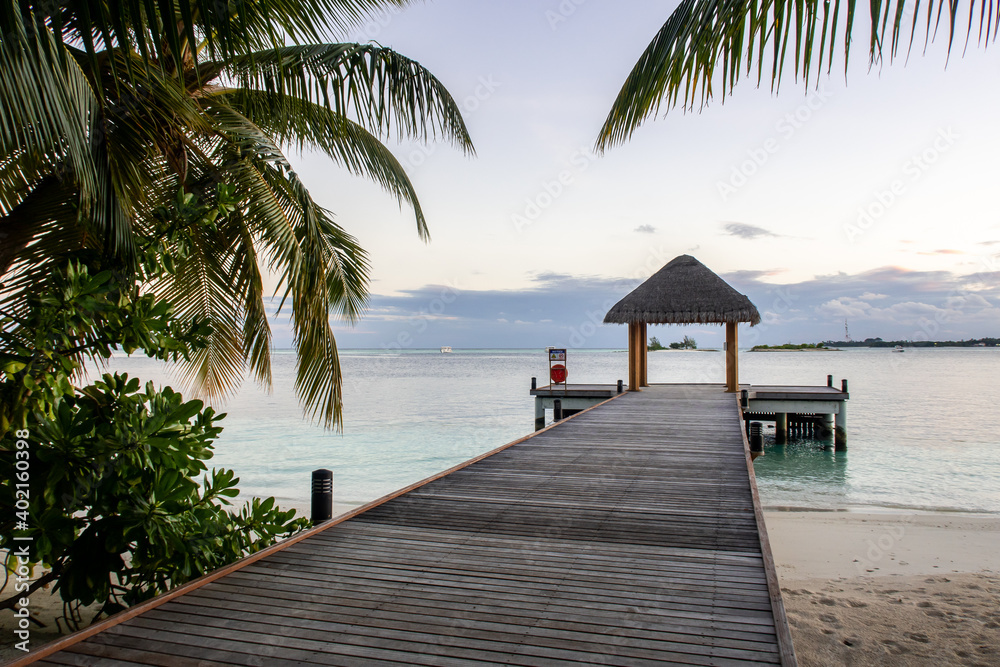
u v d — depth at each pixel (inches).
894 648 195.5
